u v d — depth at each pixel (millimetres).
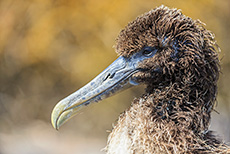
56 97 18750
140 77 6078
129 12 16016
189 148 5719
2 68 18812
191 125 5852
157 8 6082
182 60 5859
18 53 18234
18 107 18828
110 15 16422
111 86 6145
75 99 6141
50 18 17406
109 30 16562
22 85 19016
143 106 5996
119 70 6145
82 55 17438
